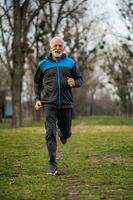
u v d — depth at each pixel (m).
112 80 66.50
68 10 40.59
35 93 9.35
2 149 12.60
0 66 68.81
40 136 16.23
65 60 9.25
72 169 9.44
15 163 10.23
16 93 31.70
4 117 70.44
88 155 11.32
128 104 68.75
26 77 74.88
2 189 7.84
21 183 8.26
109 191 7.62
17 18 30.89
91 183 8.19
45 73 9.16
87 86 80.62
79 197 7.31
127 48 45.03
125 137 15.34
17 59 31.48
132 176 8.69
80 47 47.03
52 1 37.09
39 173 9.11
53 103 9.07
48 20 41.38
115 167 9.62
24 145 13.45
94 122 34.59
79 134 17.14
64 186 8.01
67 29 45.06
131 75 61.50
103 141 14.20
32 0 34.22
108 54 61.94
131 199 7.15
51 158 8.97
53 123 9.04
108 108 112.44
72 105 9.27
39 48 42.81
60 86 9.08
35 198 7.28
